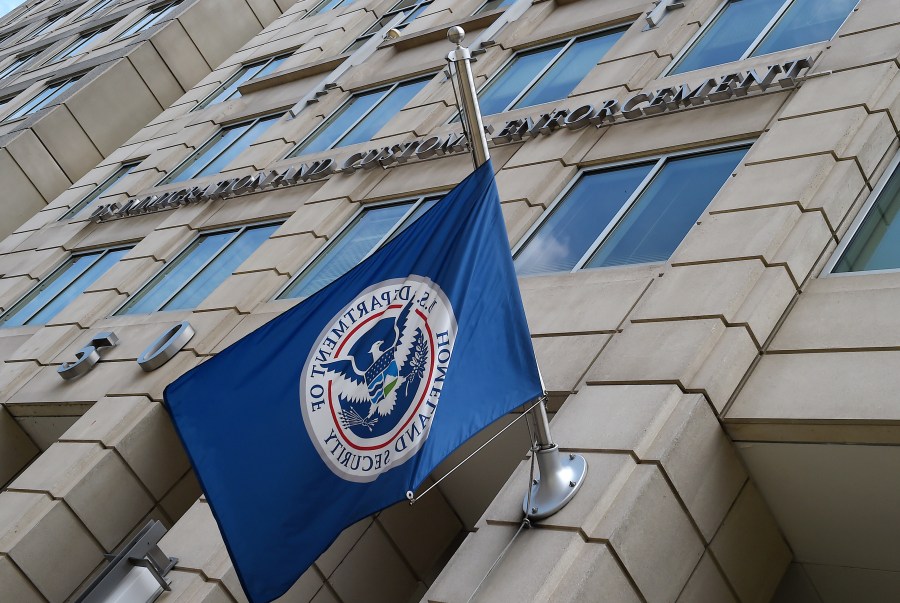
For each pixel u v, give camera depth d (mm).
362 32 25031
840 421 8078
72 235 23156
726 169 11938
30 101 33500
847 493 8500
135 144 26609
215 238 19328
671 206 12000
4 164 27469
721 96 12797
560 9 18688
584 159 13672
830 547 9039
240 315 16047
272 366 7324
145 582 11141
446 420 7680
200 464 7016
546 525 8195
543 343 10906
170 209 21453
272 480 7168
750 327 9234
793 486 8797
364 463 7359
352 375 7500
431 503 12648
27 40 45031
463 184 8109
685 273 10227
